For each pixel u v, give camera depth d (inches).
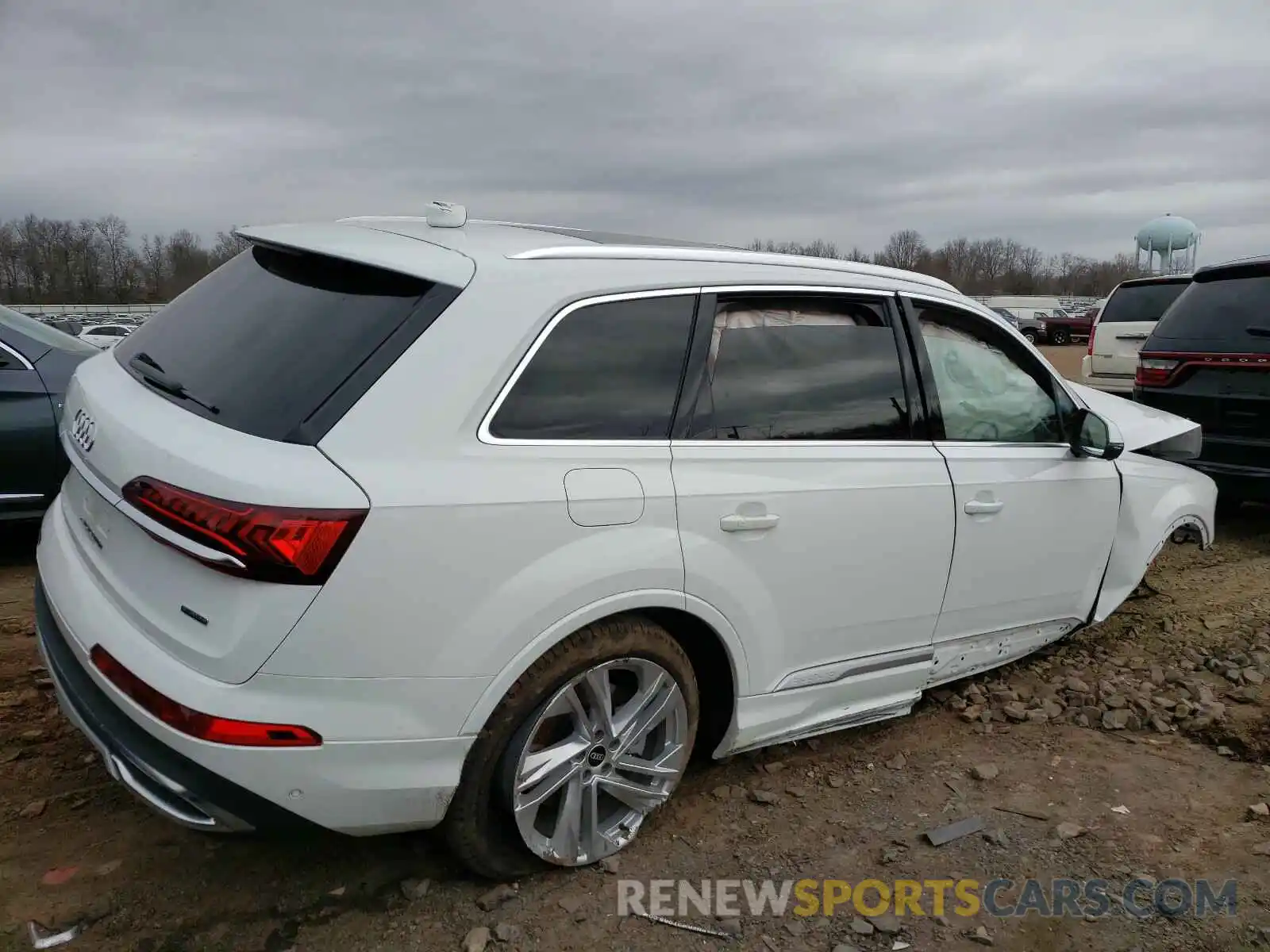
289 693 84.7
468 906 101.7
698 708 115.8
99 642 91.4
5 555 221.1
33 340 205.9
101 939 94.8
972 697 156.1
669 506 103.3
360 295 96.7
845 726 131.7
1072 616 159.9
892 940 99.7
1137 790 129.6
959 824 120.4
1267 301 244.5
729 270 114.7
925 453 130.2
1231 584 216.8
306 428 86.6
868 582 123.8
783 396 117.6
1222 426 250.8
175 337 107.4
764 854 113.5
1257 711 152.3
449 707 90.6
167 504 85.0
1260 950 99.0
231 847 110.0
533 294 98.1
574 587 95.3
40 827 112.1
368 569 84.7
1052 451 150.2
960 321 140.9
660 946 97.3
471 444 92.0
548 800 106.4
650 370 106.3
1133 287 406.9
